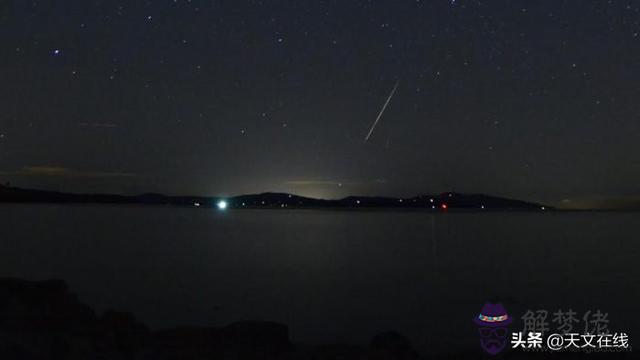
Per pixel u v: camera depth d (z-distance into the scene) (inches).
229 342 325.7
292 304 619.5
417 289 742.5
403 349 359.9
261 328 348.8
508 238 2076.8
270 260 1110.4
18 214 3523.6
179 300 633.0
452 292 719.1
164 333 336.2
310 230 2559.1
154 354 279.0
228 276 848.9
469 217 5757.9
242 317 546.3
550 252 1397.6
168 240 1695.4
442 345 441.1
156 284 752.3
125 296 652.1
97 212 4547.2
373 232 2469.2
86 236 1753.2
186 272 890.1
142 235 1911.9
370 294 696.4
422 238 2046.0
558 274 912.9
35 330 317.4
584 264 1078.4
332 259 1154.0
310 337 468.4
